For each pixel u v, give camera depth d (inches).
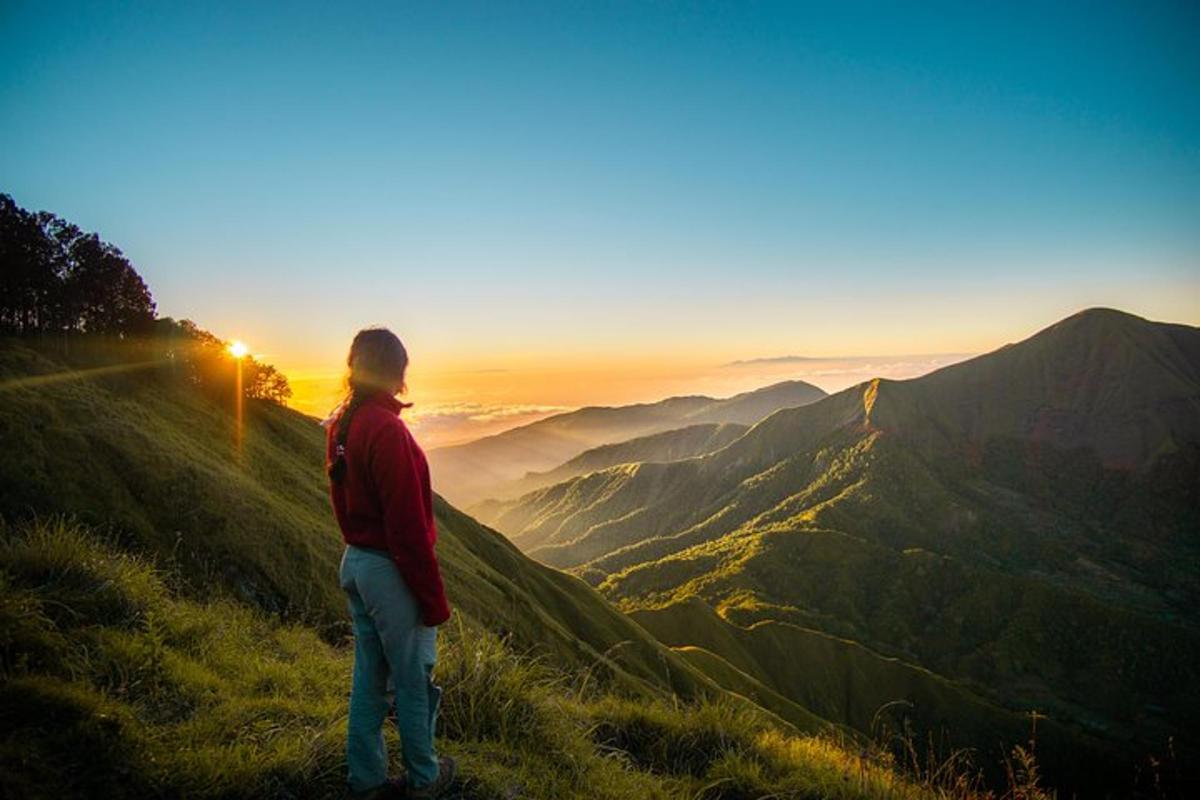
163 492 986.7
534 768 187.8
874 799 232.2
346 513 150.3
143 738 152.2
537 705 212.7
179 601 302.2
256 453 1622.8
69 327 1659.7
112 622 228.5
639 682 1096.8
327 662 280.8
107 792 134.2
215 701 190.9
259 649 282.7
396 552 142.9
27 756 133.6
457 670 215.8
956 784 249.3
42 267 1560.0
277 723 178.5
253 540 1005.8
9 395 1013.8
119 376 1545.3
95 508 888.3
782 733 291.7
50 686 157.2
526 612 1847.9
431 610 146.5
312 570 1039.6
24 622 183.8
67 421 1036.5
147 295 1887.3
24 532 262.7
